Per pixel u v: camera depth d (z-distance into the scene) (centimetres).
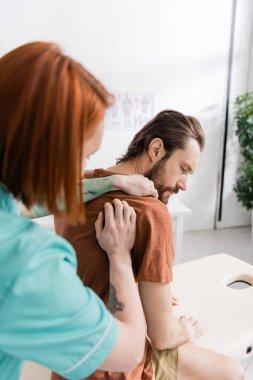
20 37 263
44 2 260
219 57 309
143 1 278
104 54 283
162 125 91
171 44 294
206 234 344
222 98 321
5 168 51
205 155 331
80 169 53
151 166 92
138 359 65
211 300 134
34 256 51
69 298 53
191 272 152
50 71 48
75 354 55
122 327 63
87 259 86
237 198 350
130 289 73
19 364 62
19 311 50
